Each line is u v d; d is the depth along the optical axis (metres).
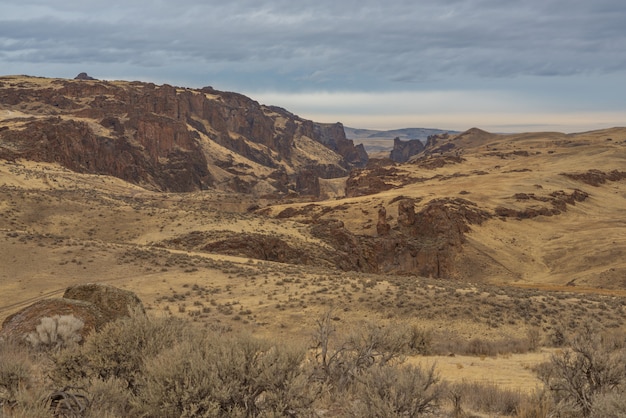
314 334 11.64
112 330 8.14
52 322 11.03
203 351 6.91
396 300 33.34
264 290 37.50
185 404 6.20
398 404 7.03
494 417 8.89
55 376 7.74
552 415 8.80
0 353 9.73
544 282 89.06
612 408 7.41
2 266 41.84
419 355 20.16
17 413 5.96
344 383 9.24
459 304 33.09
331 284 38.19
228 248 62.84
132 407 6.73
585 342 10.16
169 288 38.41
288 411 6.55
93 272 42.22
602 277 85.31
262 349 6.93
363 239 84.06
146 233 71.69
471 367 16.70
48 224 73.25
